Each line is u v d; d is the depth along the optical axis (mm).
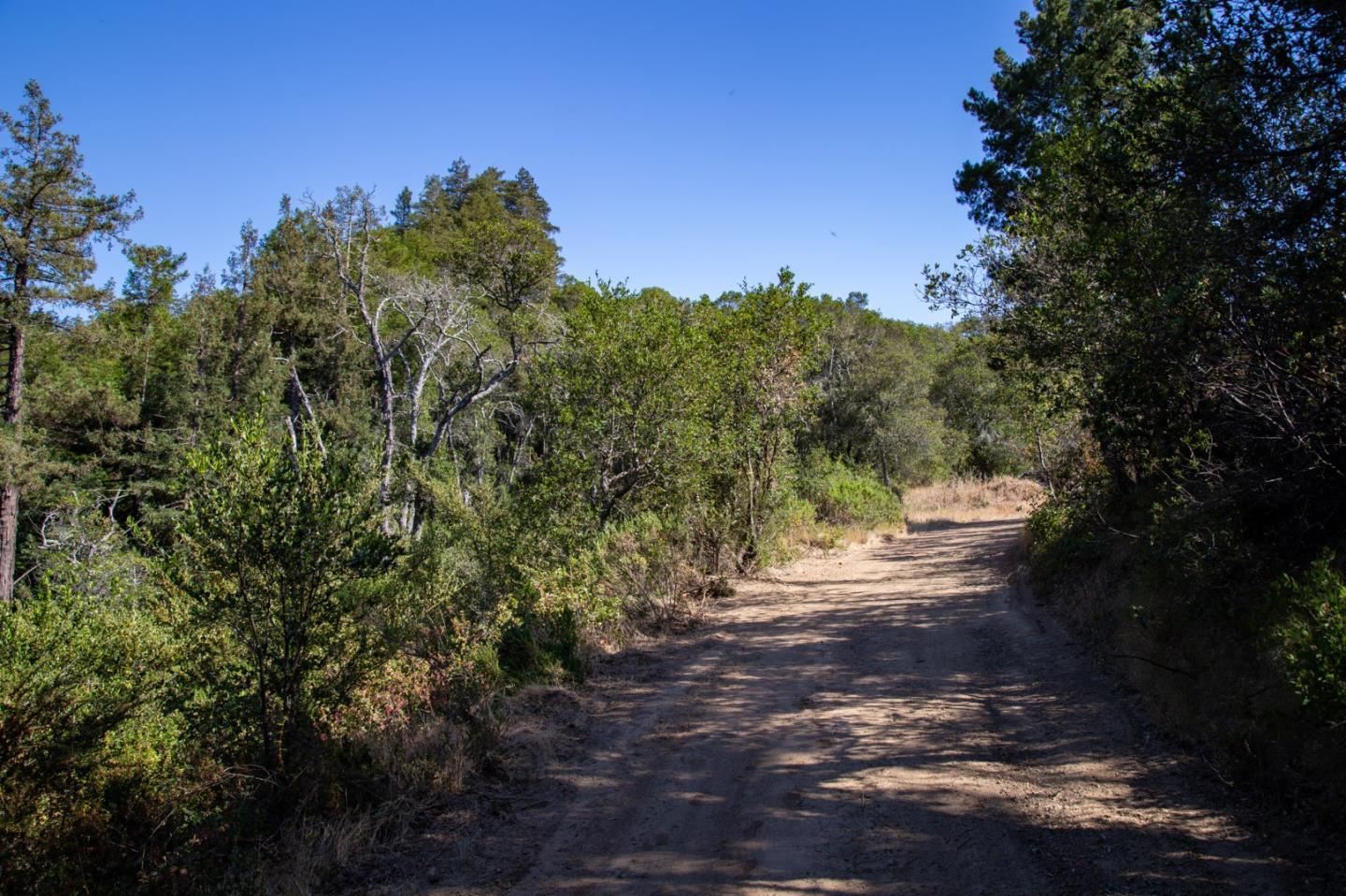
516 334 22141
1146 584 7328
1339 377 5578
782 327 14688
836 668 8125
